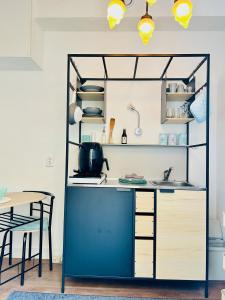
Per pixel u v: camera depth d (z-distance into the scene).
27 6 2.42
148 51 2.69
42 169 2.70
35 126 2.71
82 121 2.60
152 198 1.99
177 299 1.91
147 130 2.65
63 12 2.42
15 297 1.89
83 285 2.09
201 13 2.35
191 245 1.96
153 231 1.98
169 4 2.36
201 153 2.61
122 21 2.46
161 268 1.96
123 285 2.11
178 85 2.38
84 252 2.00
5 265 2.46
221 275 2.19
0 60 2.48
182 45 2.68
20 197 2.04
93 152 2.26
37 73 2.72
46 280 2.17
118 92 2.68
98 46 2.70
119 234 2.00
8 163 2.72
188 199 1.97
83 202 2.02
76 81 2.46
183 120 2.42
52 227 2.66
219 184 2.51
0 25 2.43
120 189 2.00
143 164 2.65
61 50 2.71
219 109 2.54
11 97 2.72
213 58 2.64
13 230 2.10
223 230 2.35
